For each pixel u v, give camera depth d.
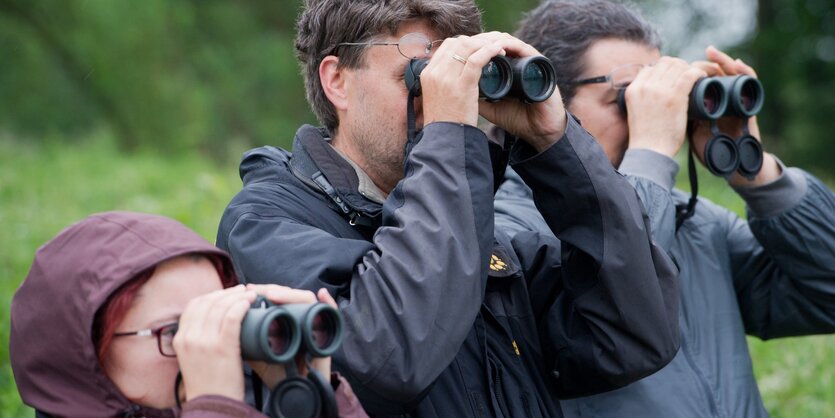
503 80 7.76
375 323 6.88
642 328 8.00
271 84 64.88
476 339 7.91
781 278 10.44
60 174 37.66
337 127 8.45
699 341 9.69
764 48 67.50
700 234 10.32
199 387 5.57
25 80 66.50
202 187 29.70
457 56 7.55
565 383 8.44
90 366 5.76
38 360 5.91
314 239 7.42
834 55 66.50
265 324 5.57
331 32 8.23
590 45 10.35
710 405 9.29
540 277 8.73
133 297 5.88
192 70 62.75
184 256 6.04
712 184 29.92
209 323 5.63
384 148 8.05
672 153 9.73
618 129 10.34
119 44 61.34
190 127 59.19
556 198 8.05
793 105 66.31
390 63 8.01
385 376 6.84
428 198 7.16
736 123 10.29
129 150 59.84
